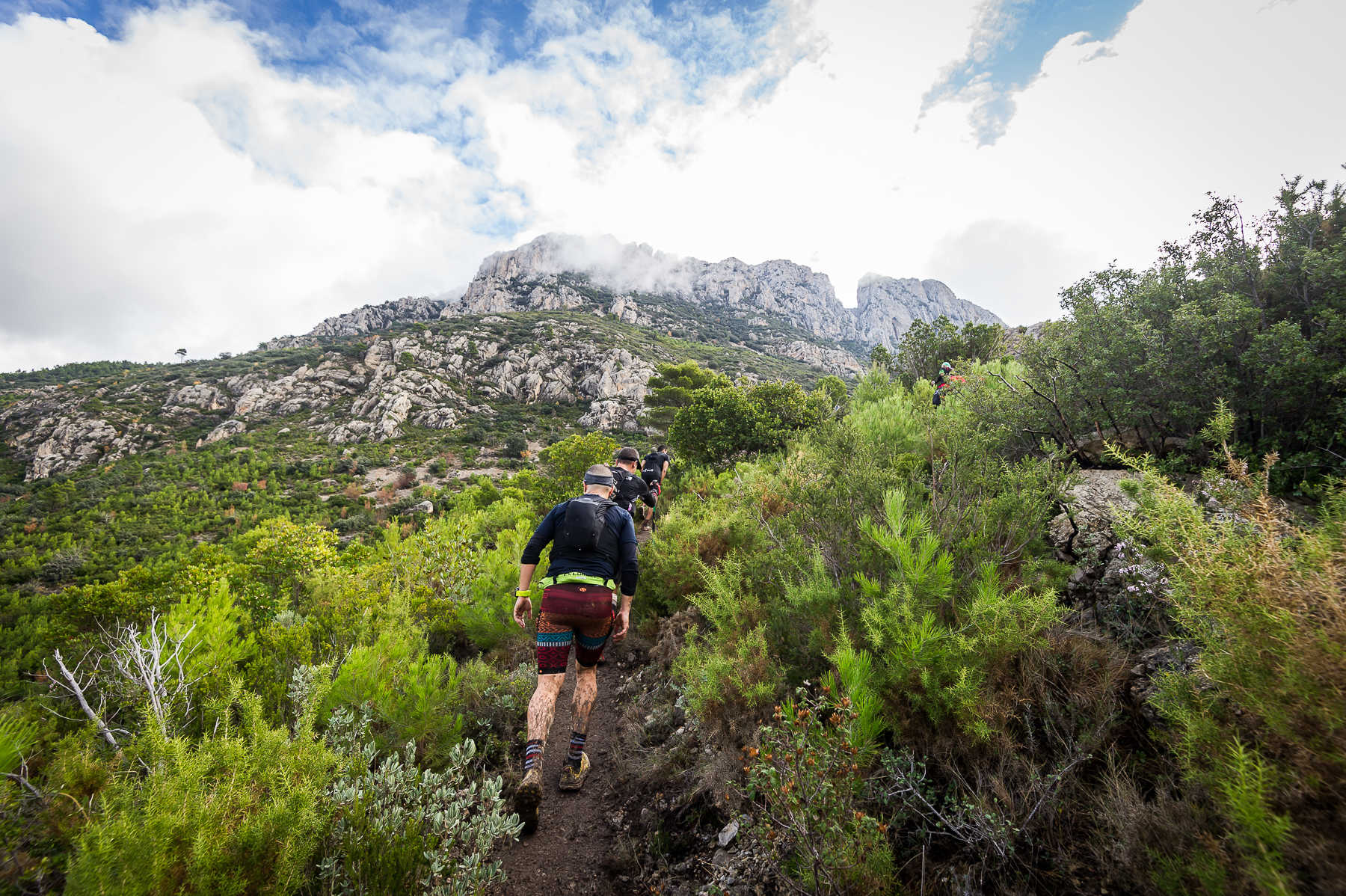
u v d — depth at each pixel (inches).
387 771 94.2
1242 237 158.6
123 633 129.4
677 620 174.6
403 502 2178.9
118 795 68.0
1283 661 53.1
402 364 3887.8
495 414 3604.8
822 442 176.6
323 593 195.3
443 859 80.7
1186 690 64.4
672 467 532.4
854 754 77.4
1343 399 119.3
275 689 127.7
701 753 112.7
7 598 1130.7
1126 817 61.4
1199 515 68.3
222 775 78.4
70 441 3191.4
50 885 70.2
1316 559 54.2
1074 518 128.6
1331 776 49.2
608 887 92.0
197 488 2536.9
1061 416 172.4
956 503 126.8
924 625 86.0
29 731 82.0
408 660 142.7
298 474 2682.1
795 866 72.9
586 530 123.1
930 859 72.5
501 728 139.7
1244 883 49.8
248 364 4542.3
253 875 66.7
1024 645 83.4
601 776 124.3
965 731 77.2
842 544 128.4
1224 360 146.9
